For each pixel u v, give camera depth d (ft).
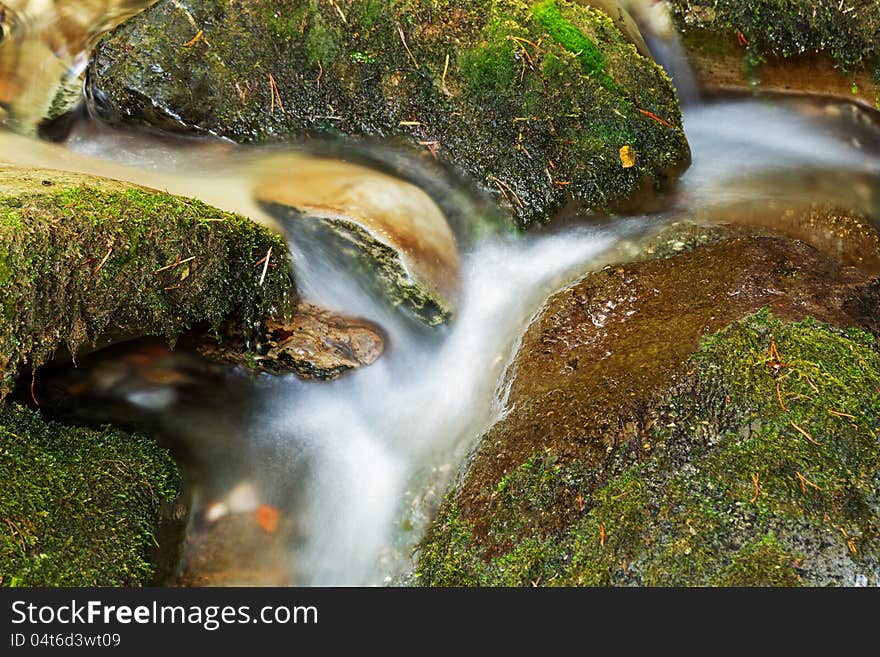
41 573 2.90
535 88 3.60
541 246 3.70
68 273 3.04
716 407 3.02
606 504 2.94
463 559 3.02
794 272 3.35
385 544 3.24
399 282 3.49
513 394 3.29
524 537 2.97
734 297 3.29
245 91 3.66
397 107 3.64
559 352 3.32
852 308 3.23
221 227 3.24
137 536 3.07
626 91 3.70
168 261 3.16
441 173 3.66
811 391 3.00
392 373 3.56
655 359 3.14
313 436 3.48
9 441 3.13
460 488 3.18
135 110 3.66
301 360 3.50
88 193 3.12
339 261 3.51
